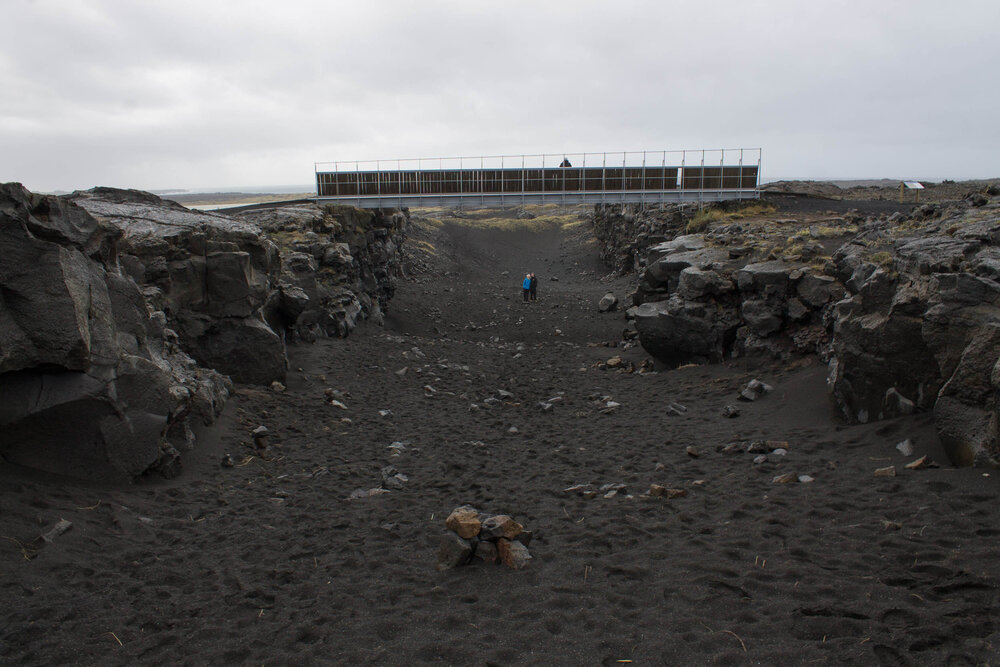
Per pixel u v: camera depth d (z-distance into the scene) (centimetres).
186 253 1408
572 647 442
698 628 454
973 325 817
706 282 1781
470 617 495
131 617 501
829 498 705
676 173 4397
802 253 1691
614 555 604
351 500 829
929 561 525
